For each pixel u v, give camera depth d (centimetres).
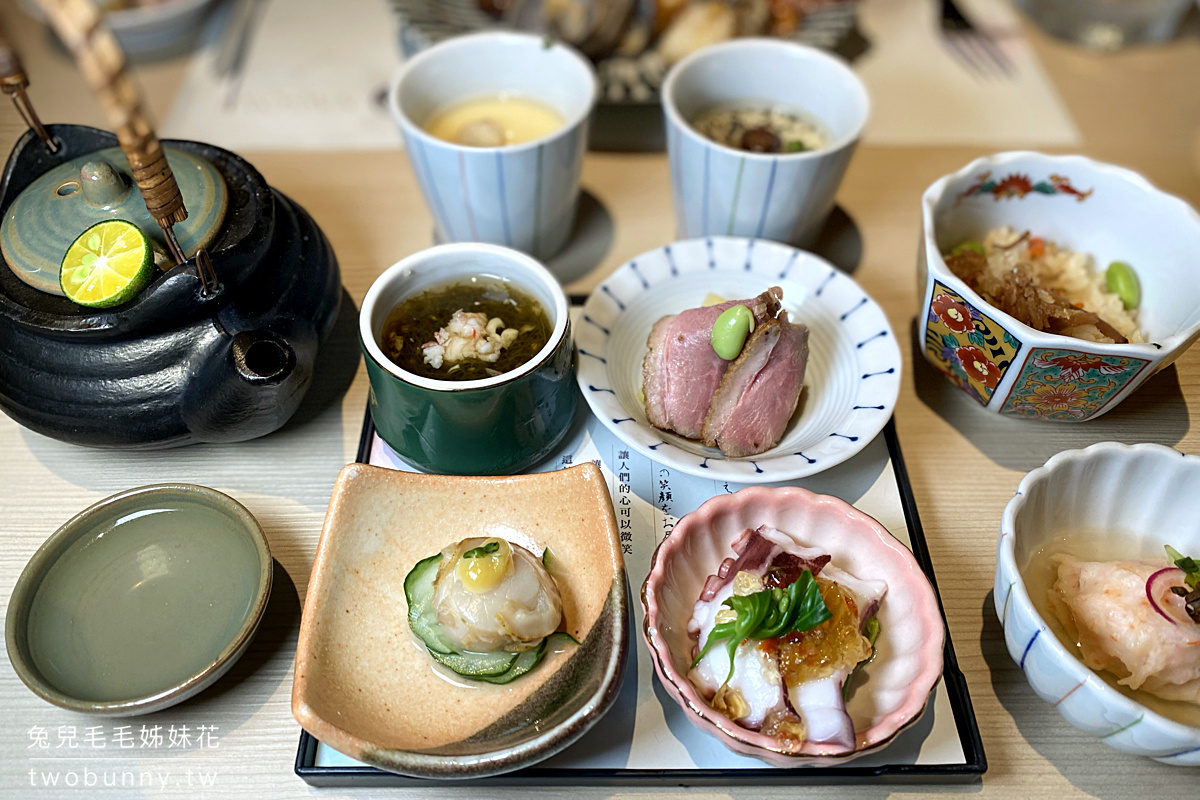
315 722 26
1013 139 52
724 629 27
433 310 35
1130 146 51
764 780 28
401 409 32
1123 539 31
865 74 57
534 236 42
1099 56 58
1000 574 28
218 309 31
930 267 33
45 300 30
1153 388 38
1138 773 29
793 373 33
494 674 28
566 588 31
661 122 50
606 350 36
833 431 33
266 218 32
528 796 28
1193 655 27
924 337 36
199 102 56
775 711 26
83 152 35
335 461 36
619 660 27
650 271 39
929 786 28
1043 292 35
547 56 43
